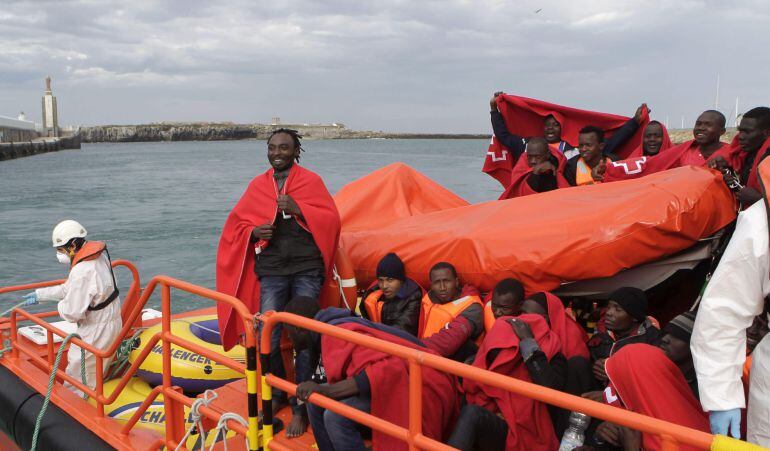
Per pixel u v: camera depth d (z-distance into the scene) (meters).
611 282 4.49
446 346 4.41
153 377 6.36
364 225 6.36
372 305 5.15
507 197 6.66
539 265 4.47
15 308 6.69
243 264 5.14
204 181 51.81
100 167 73.81
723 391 2.49
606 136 7.32
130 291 7.20
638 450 3.18
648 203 4.33
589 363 4.04
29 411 5.89
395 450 3.56
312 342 4.21
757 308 2.50
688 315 3.38
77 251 6.71
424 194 6.94
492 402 3.94
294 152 5.24
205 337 6.59
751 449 1.98
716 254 4.41
